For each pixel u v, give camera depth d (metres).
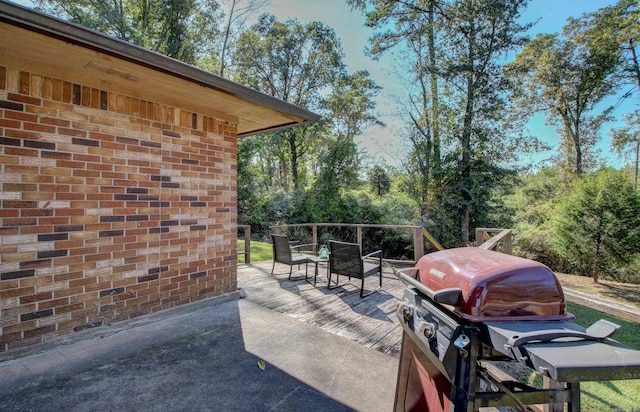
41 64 2.42
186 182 3.58
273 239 5.32
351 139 17.45
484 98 11.96
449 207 12.43
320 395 2.08
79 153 2.78
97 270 2.89
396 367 2.44
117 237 3.02
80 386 2.15
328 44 17.42
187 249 3.59
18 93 2.47
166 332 3.03
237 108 3.54
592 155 16.78
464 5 11.51
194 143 3.65
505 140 12.25
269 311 3.64
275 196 16.31
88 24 12.02
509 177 12.16
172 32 14.30
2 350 2.42
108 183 2.95
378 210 14.38
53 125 2.64
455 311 1.21
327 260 5.01
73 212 2.75
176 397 2.04
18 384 2.15
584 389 2.51
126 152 3.08
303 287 4.72
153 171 3.28
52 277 2.64
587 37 14.31
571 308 5.33
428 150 13.23
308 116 3.89
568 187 14.69
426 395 1.48
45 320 2.61
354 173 17.30
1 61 2.35
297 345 2.79
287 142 18.59
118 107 3.02
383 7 12.86
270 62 17.36
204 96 3.12
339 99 17.48
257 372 2.35
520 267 1.24
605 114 15.68
